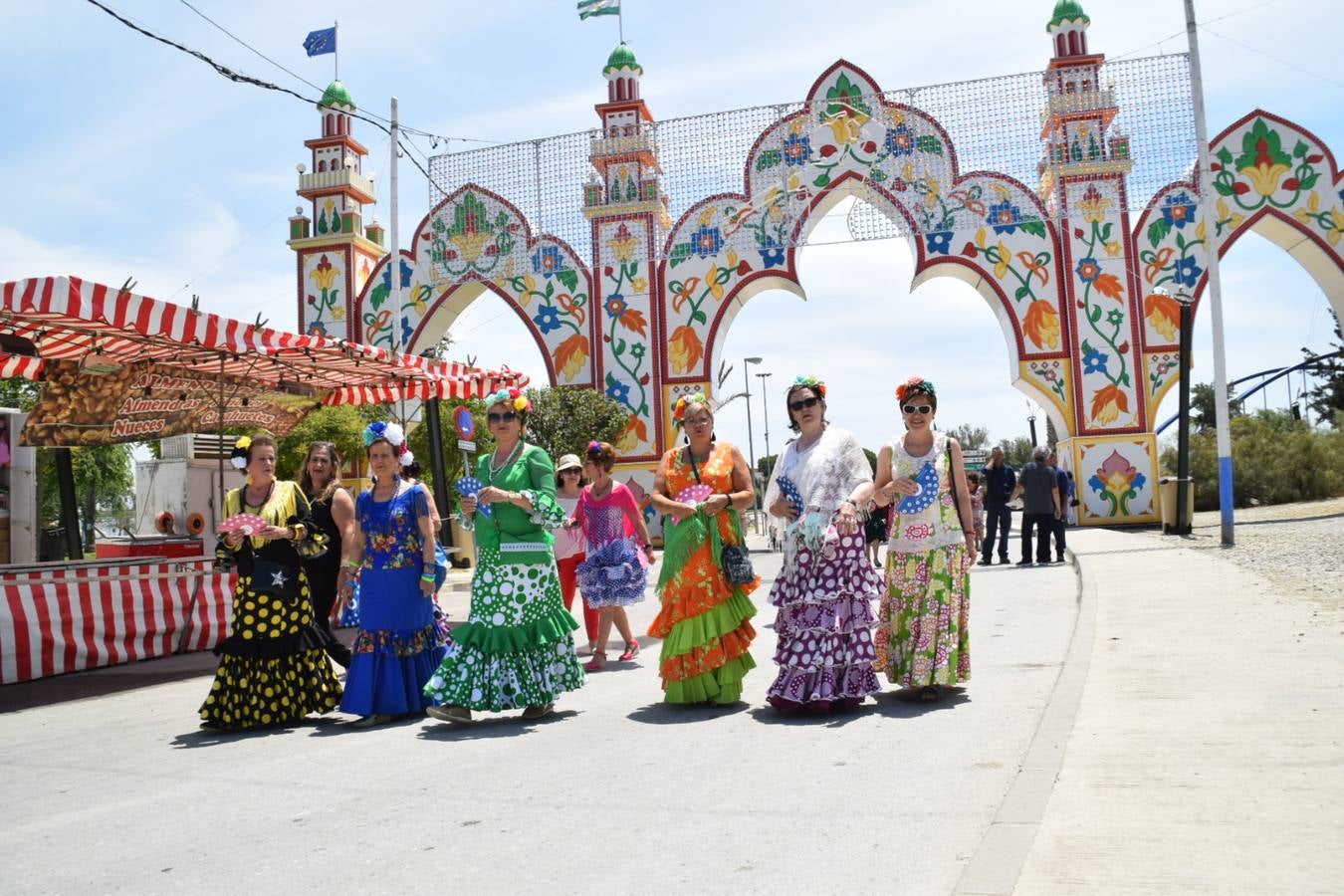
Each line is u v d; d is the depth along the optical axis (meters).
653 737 5.84
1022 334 23.52
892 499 6.45
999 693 6.39
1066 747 4.65
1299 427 35.84
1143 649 6.93
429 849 4.00
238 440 6.94
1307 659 6.19
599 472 8.88
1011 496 16.48
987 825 3.91
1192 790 3.92
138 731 7.02
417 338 25.47
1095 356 23.33
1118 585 10.77
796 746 5.39
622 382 24.70
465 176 24.11
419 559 6.84
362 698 6.69
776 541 23.59
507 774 5.13
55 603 9.93
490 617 6.48
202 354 12.41
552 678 6.57
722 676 6.62
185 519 14.63
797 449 6.45
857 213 21.77
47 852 4.26
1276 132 23.30
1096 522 23.12
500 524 6.56
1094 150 23.25
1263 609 8.30
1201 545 15.71
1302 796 3.77
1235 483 30.92
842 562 6.22
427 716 6.88
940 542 6.32
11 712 8.13
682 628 6.61
